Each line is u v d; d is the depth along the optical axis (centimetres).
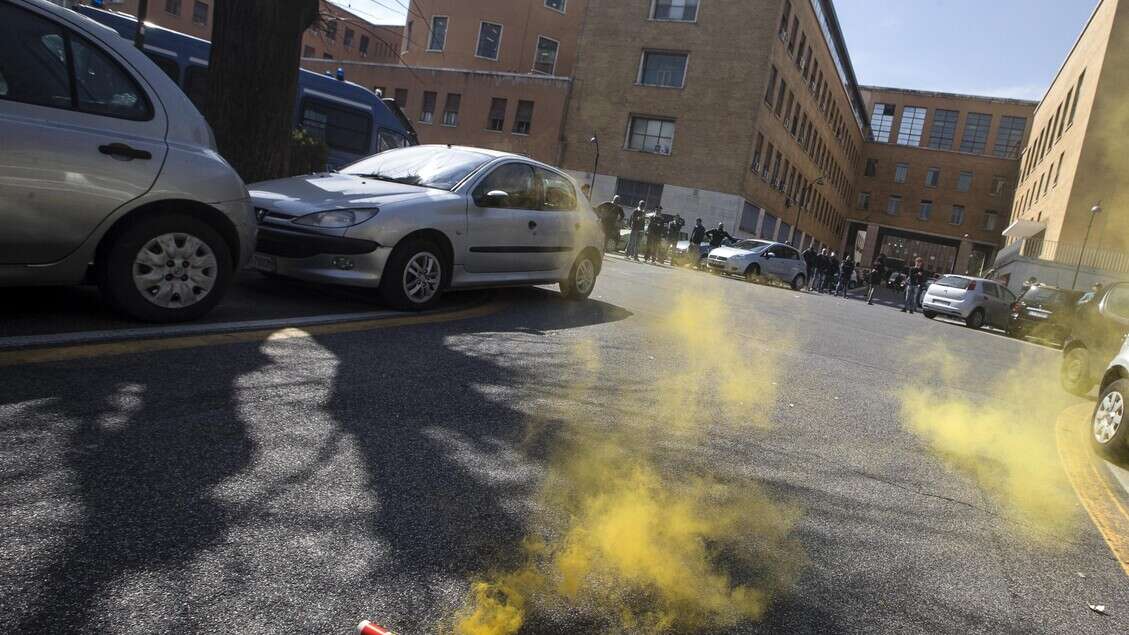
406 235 580
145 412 294
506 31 4084
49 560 188
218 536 211
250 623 175
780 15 3147
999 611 239
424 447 302
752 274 2255
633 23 3400
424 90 3962
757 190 3459
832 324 1116
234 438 282
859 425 459
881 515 307
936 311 2005
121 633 166
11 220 355
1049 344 1798
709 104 3253
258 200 572
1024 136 6144
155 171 403
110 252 402
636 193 3403
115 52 400
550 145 3572
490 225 658
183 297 435
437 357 458
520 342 544
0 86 354
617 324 707
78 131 375
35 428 264
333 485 255
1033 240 3136
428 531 232
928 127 6444
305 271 552
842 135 5328
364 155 1480
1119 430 477
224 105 711
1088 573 280
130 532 207
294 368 386
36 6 371
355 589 195
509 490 272
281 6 715
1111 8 2870
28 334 370
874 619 222
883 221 6488
